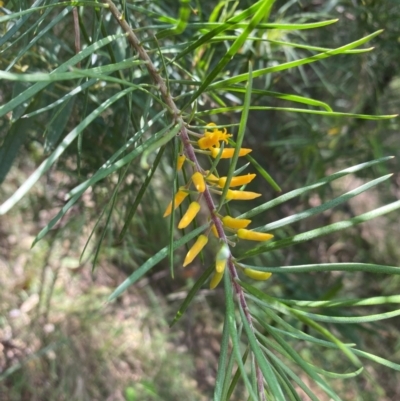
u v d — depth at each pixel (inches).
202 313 31.5
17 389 22.2
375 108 20.0
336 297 26.2
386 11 17.1
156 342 28.3
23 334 23.8
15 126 9.7
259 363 5.1
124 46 11.2
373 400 28.3
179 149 6.5
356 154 21.4
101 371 25.4
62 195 18.9
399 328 29.1
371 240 31.4
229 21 5.9
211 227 6.1
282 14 15.4
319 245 28.4
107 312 27.7
